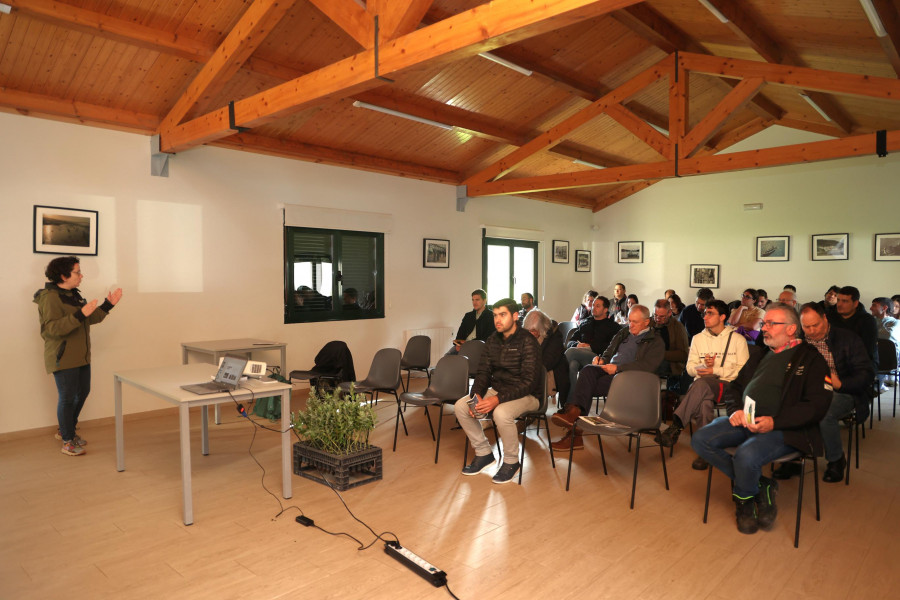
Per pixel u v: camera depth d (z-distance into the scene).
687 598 2.51
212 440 4.95
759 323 5.84
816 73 5.63
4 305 4.89
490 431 5.23
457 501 3.60
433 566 2.71
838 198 9.02
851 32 5.15
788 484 3.89
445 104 6.89
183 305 5.94
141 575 2.71
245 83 5.59
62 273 4.41
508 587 2.60
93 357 5.38
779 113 9.17
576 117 7.50
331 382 5.75
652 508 3.50
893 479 4.00
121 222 5.51
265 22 4.35
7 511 3.45
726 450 3.24
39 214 5.03
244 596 2.53
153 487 3.84
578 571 2.74
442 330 8.54
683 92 6.69
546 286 10.52
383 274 7.82
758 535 3.12
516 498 3.66
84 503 3.57
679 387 5.39
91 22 4.35
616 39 6.68
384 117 6.78
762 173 9.67
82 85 5.06
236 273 6.35
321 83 3.81
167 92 5.41
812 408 3.06
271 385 3.58
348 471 3.80
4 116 4.86
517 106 7.39
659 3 6.01
